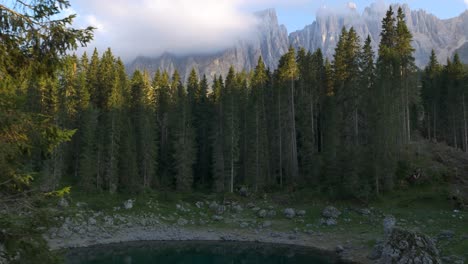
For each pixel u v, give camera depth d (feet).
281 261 139.54
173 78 334.24
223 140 245.45
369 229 168.55
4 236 31.81
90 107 228.63
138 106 274.77
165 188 245.04
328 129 242.37
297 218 194.18
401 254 118.73
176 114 268.82
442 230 147.74
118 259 143.13
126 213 201.36
